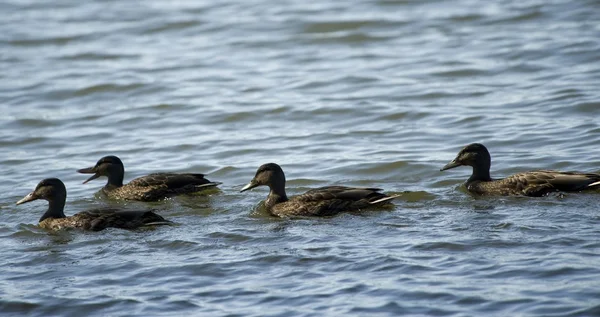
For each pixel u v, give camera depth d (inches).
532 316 457.4
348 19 1380.4
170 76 1183.6
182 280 539.2
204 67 1220.5
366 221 639.8
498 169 787.4
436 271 524.7
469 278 510.6
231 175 814.5
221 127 983.6
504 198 683.4
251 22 1416.1
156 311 498.0
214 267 555.8
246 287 521.7
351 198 669.9
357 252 566.3
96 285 540.1
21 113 1058.1
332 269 540.4
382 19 1373.0
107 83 1145.4
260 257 568.4
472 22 1343.5
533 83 1055.0
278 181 697.0
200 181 757.9
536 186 682.2
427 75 1125.7
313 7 1483.8
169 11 1501.0
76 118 1033.5
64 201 681.0
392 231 609.0
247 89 1112.8
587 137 850.1
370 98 1047.0
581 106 948.6
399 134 920.3
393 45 1274.6
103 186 802.8
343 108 1012.5
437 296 489.7
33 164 875.4
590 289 481.7
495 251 550.3
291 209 673.0
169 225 652.7
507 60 1154.7
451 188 733.3
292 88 1109.1
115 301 514.6
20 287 543.5
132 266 567.2
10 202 744.3
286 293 509.0
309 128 964.6
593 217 612.1
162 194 743.1
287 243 594.6
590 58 1123.3
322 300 496.1
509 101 997.2
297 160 848.3
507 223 606.9
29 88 1150.3
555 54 1153.4
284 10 1475.1
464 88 1062.4
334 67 1191.6
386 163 810.2
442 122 947.3
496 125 917.8
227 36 1362.0
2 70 1228.5
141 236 626.8
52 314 506.3
